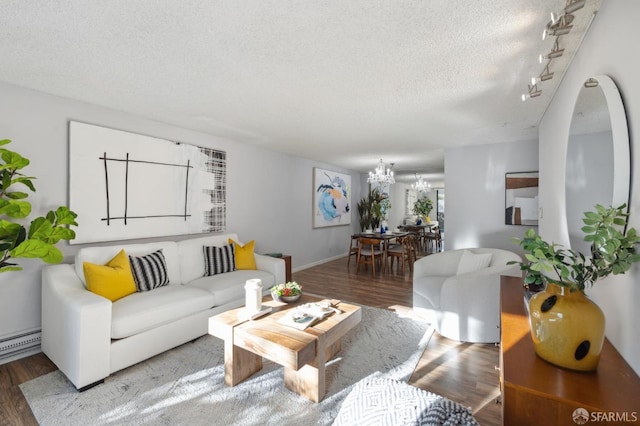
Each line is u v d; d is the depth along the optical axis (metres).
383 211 8.20
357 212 7.77
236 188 4.32
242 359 2.08
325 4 1.45
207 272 3.33
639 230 1.01
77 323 1.91
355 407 1.05
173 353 2.45
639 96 1.03
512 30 1.66
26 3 1.43
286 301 2.45
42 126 2.52
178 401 1.85
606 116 1.24
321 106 2.88
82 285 2.40
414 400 1.00
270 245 4.97
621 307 1.15
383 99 2.69
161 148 3.36
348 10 1.49
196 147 3.73
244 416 1.73
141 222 3.17
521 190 4.24
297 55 1.94
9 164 2.01
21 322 2.41
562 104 2.24
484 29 1.65
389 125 3.52
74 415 1.72
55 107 2.60
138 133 3.17
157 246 3.06
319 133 3.89
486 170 4.48
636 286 1.02
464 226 4.64
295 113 3.09
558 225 2.33
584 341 0.97
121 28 1.65
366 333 2.84
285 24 1.61
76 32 1.68
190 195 3.66
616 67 1.22
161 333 2.37
